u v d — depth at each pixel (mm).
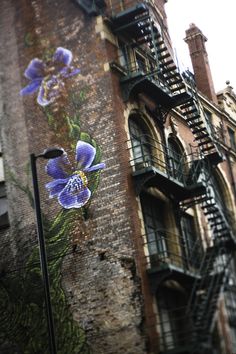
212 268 23641
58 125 26250
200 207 28281
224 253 24203
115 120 24797
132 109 26031
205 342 21234
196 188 25359
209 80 35469
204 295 22734
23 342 24438
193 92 28734
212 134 29453
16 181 26625
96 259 23703
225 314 23672
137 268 22719
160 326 22656
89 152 25109
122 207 23688
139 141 26266
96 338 22859
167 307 23609
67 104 26266
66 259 24359
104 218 23969
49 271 24625
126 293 22734
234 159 34594
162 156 26781
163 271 22625
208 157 28359
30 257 25312
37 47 27828
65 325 23656
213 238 26531
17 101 27594
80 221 24484
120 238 23406
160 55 27812
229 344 23453
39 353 23922
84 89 25922
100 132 25047
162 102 27578
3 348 24859
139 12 26219
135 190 24094
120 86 25781
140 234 23453
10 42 28641
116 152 24438
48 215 25375
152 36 26203
